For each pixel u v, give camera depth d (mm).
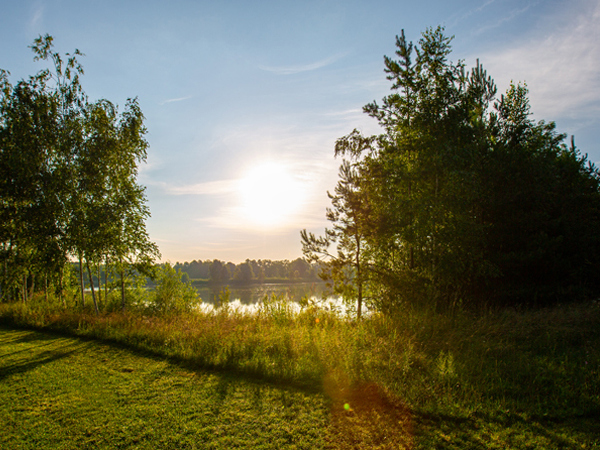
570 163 12656
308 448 3971
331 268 12602
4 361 7652
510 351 6918
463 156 10977
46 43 14180
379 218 11531
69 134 14406
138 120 15141
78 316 12094
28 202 13625
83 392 5770
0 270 15656
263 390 5727
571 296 10484
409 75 12203
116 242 13758
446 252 10898
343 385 5691
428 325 8562
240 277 84375
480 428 4215
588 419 4348
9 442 4234
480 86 12750
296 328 9141
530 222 11023
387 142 12594
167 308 16344
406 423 4414
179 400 5387
